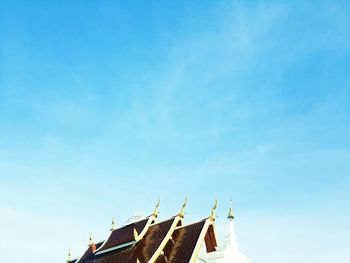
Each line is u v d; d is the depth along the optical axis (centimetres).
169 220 4100
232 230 4391
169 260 3681
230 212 4509
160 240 3884
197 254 3578
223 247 4206
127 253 4147
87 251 5275
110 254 4462
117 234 4712
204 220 3856
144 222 4384
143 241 4122
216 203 3994
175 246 3803
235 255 4100
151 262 3647
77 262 5112
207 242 4050
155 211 4416
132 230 4400
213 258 4003
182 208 4128
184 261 3512
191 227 3897
